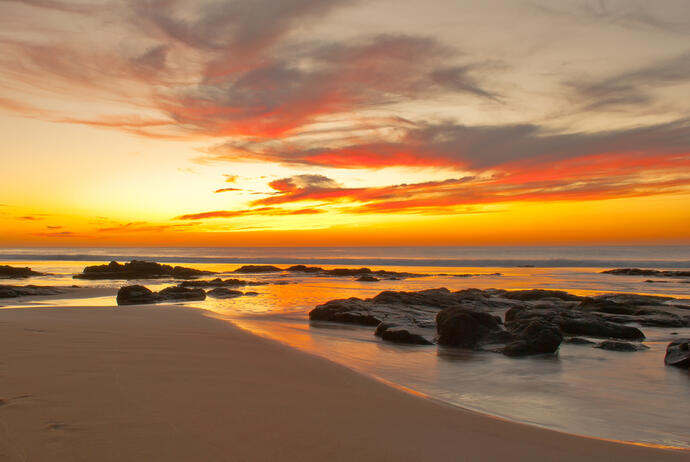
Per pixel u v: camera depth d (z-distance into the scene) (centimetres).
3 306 1767
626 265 5641
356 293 2512
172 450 373
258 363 750
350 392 611
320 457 385
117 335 930
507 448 441
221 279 3416
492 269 5166
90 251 12031
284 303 2028
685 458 441
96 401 484
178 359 729
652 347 1124
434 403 599
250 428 440
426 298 1886
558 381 788
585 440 485
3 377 559
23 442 369
